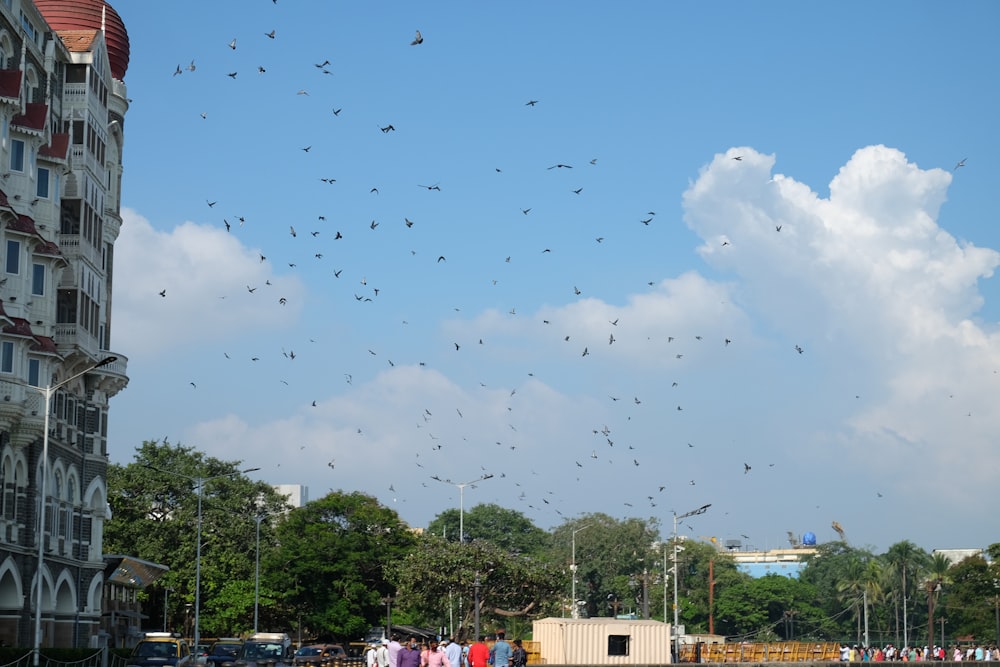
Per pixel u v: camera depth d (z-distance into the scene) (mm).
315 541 114812
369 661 61906
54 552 73250
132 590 111750
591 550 164875
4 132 64938
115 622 99000
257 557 110062
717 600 182500
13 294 65125
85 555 79312
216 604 115812
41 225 69562
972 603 157250
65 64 75500
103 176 79062
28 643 68625
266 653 68062
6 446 65875
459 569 103938
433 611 111312
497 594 106188
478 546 106938
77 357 74312
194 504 126625
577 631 85625
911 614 187625
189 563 120375
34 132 66688
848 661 99375
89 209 75812
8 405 62906
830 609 190750
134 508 125688
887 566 185375
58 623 76250
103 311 83375
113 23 85188
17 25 66750
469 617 109188
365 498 120188
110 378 81688
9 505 66688
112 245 85438
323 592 114500
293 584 114750
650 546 168500
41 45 72062
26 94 68375
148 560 119000
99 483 81625
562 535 167250
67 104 75125
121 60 85938
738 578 186125
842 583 186500
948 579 170250
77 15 82562
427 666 51875
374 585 117875
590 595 166750
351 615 113625
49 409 68312
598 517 168875
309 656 79062
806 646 107812
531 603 107688
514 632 146250
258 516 129625
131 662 62562
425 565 103938
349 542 115062
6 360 63844
